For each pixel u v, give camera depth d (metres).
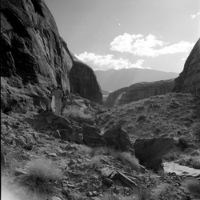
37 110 16.47
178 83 52.34
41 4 27.27
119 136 12.97
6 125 10.55
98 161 9.05
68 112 24.11
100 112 39.19
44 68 22.22
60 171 7.34
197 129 27.42
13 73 17.12
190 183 9.26
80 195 6.54
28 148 8.98
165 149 16.23
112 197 6.70
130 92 95.00
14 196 5.30
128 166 10.53
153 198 7.37
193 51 53.56
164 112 35.06
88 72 63.28
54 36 29.98
